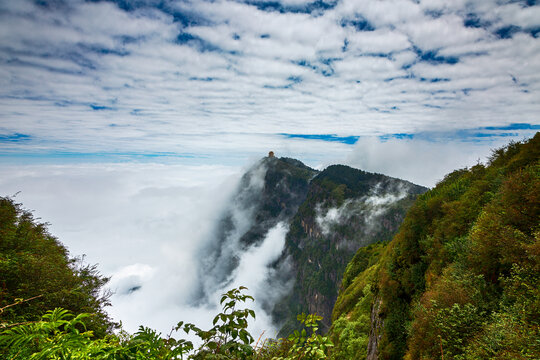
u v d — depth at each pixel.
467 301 7.24
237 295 2.51
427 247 13.29
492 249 7.59
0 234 9.33
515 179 8.49
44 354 1.51
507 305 6.32
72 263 11.80
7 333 1.56
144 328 2.01
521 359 4.42
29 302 6.23
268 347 2.70
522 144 12.48
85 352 1.63
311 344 2.35
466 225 11.59
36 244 10.59
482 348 5.47
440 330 7.02
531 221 7.38
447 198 14.83
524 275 6.36
